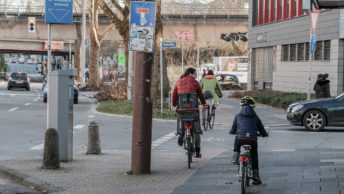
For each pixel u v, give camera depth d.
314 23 37.41
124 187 15.88
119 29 63.09
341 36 49.31
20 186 16.22
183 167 19.44
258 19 72.50
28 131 31.48
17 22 109.50
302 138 28.23
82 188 15.69
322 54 53.38
